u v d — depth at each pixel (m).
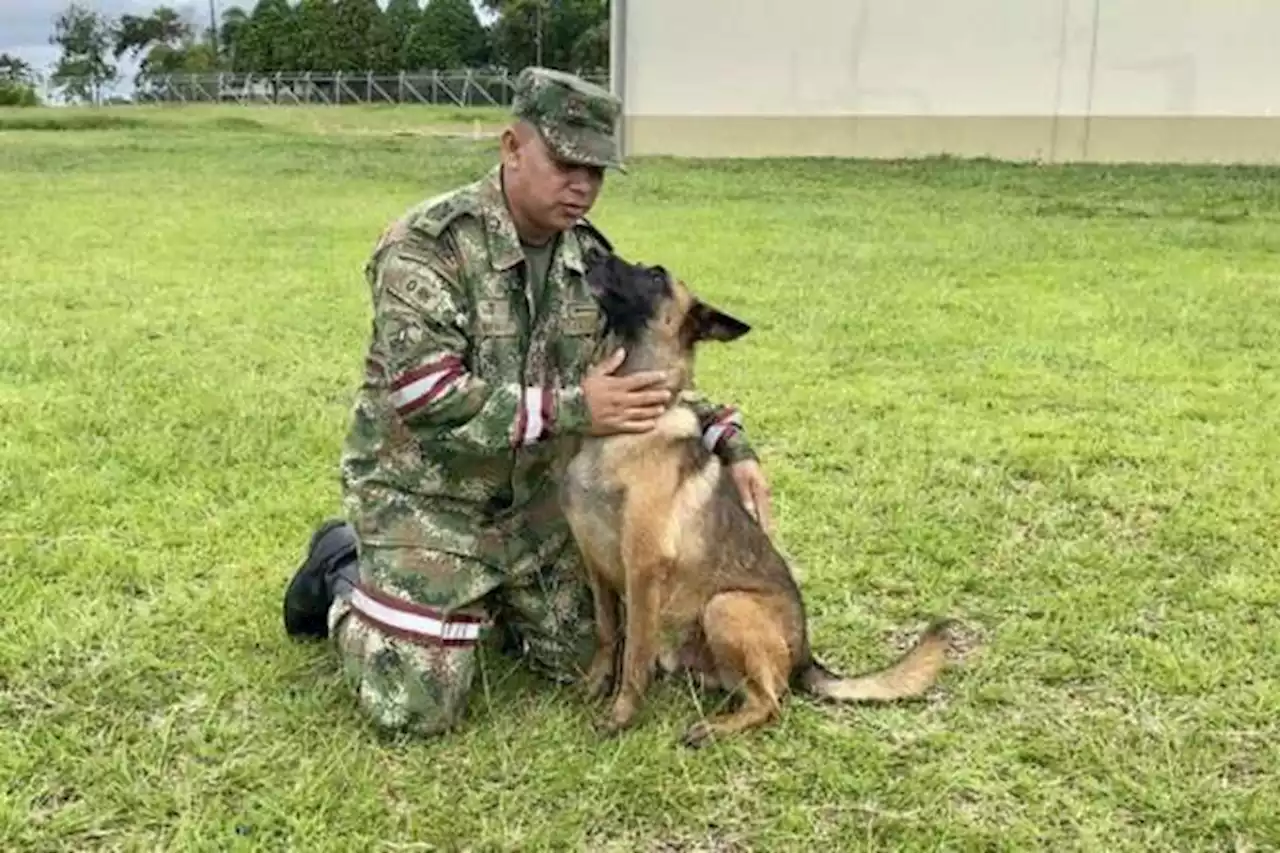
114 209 13.98
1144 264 10.87
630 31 24.92
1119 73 22.22
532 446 3.17
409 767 3.03
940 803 2.94
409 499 3.17
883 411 6.24
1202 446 5.66
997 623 3.93
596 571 3.27
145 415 5.82
